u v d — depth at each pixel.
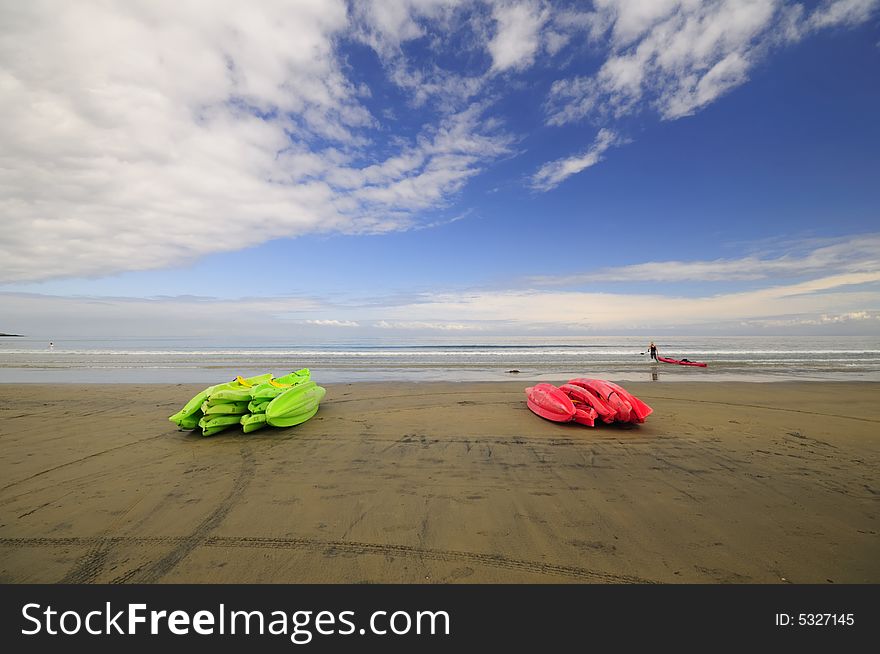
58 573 2.68
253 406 6.28
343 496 3.88
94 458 4.98
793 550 2.91
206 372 16.00
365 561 2.80
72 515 3.47
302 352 30.41
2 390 10.15
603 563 2.77
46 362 20.81
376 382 12.13
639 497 3.84
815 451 5.26
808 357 24.36
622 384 11.77
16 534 3.15
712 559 2.81
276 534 3.16
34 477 4.34
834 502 3.71
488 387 10.93
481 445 5.55
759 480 4.26
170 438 5.86
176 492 3.96
